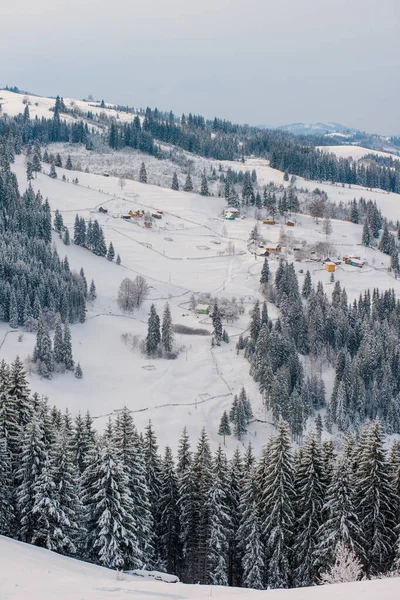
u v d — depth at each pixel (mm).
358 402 152625
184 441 76500
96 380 153500
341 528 59188
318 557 60500
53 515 54812
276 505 62969
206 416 139500
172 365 166000
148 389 150625
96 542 57281
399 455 68125
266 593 32312
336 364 164500
